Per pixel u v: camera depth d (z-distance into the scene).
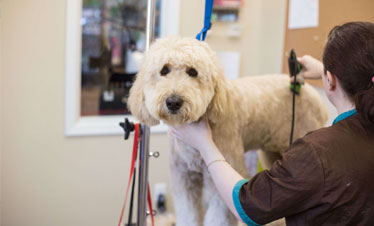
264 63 2.46
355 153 0.72
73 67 2.07
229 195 0.86
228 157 1.22
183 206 1.36
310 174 0.71
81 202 2.23
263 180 0.79
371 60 0.73
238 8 2.40
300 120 1.46
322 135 0.76
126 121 1.12
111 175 2.27
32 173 2.10
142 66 1.17
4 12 1.89
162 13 2.30
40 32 1.98
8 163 2.04
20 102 2.00
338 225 0.71
